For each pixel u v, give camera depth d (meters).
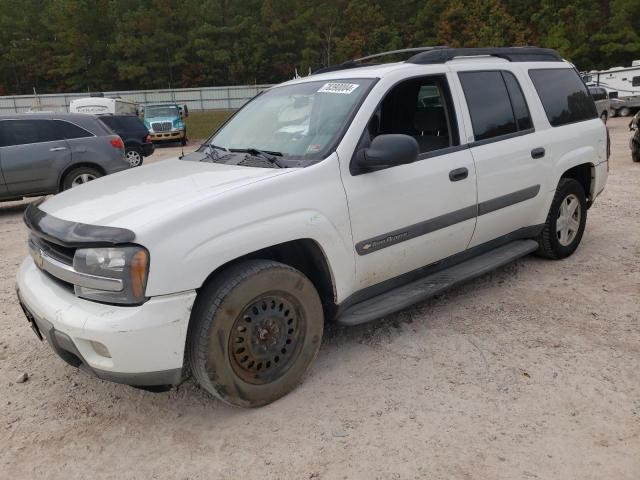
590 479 2.48
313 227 3.14
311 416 3.03
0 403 3.32
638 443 2.70
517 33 55.78
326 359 3.64
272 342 3.10
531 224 4.80
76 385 3.49
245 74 62.69
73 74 62.69
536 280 4.85
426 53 4.03
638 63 30.20
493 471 2.55
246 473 2.63
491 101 4.33
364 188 3.39
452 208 3.92
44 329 2.94
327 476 2.58
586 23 58.62
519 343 3.73
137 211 2.85
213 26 61.84
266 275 2.97
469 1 58.03
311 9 60.84
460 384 3.27
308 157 3.36
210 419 3.07
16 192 9.16
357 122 3.46
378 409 3.06
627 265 5.13
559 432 2.80
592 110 5.41
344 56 60.28
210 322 2.81
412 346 3.75
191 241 2.72
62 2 60.78
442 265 4.16
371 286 3.67
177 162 4.05
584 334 3.82
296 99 4.00
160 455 2.79
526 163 4.47
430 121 4.26
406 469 2.60
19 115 9.32
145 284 2.65
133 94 47.50
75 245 2.75
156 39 60.25
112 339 2.63
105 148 9.70
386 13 65.50
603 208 7.56
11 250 6.86
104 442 2.92
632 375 3.29
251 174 3.24
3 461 2.80
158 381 2.78
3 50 63.56
